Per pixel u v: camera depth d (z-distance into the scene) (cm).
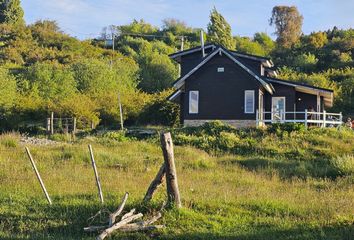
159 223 1127
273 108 3653
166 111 4316
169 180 1206
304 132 2930
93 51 9494
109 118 4441
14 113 4331
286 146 2662
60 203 1265
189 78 3462
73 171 1873
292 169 2144
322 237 1034
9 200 1320
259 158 2392
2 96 4369
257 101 3359
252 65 3659
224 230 1097
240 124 3375
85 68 6181
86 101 4488
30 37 9806
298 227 1104
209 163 2242
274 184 1783
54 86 5559
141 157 2339
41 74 5669
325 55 8206
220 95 3409
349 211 1259
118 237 1060
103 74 6028
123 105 4444
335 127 3316
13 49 8781
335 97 5275
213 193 1474
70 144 2750
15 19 11556
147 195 1242
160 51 9756
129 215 1120
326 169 2105
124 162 2191
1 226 1134
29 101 4516
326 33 9856
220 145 2734
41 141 2934
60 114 4216
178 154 2433
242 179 1867
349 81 5697
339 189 1702
